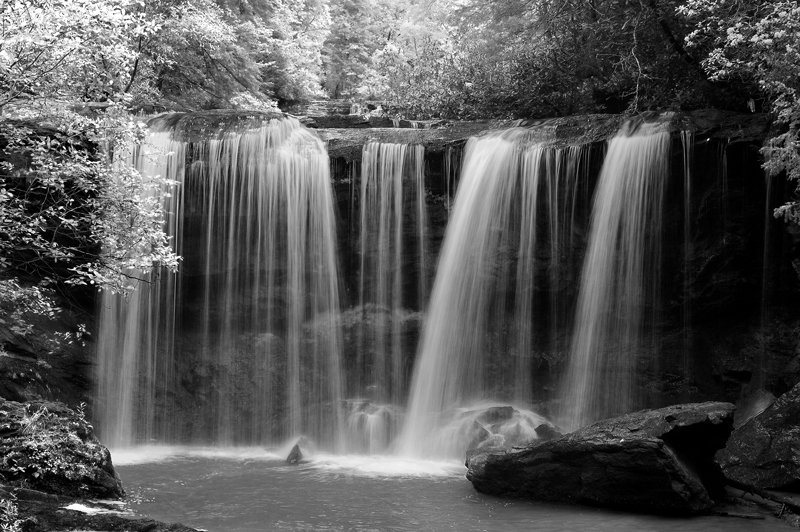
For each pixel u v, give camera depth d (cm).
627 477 830
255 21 2695
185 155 1326
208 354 1349
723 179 1184
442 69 2012
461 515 830
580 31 1688
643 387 1232
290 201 1342
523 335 1293
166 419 1315
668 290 1226
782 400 961
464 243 1310
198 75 2280
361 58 4422
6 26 763
